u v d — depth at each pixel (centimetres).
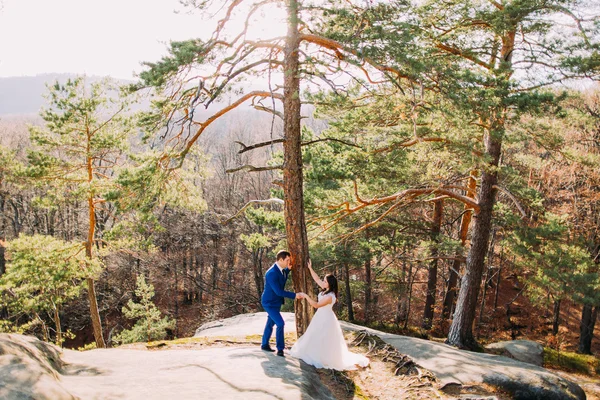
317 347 800
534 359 1502
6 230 3412
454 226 2453
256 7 748
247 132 4756
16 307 1731
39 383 436
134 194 874
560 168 1884
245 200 3116
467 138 914
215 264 2939
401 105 816
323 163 1227
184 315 3077
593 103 1741
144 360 710
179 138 897
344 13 702
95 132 1562
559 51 1040
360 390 755
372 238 1922
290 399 570
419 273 3073
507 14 1020
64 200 1659
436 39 1066
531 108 852
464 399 712
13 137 3900
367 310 2352
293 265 852
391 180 1312
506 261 2239
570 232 1842
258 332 1174
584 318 2053
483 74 898
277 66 849
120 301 3027
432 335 2038
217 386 590
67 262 1576
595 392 1212
